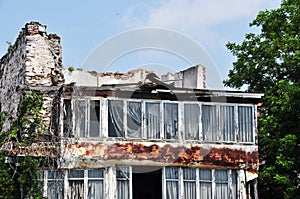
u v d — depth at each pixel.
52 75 34.91
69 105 30.86
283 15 40.31
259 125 37.47
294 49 38.34
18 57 36.06
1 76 39.28
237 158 31.75
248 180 31.72
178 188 30.95
